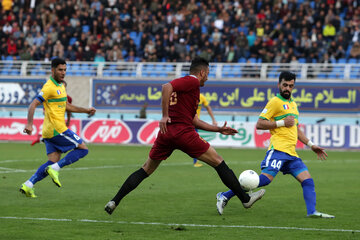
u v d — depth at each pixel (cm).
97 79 10219
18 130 9081
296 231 2408
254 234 2333
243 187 2736
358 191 3903
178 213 2878
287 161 2798
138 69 10069
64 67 3303
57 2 11794
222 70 9919
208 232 2367
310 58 9625
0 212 2836
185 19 10812
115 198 2561
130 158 6438
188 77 2520
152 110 9962
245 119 9625
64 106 3341
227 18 10669
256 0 10750
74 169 5203
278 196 3591
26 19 11650
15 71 10706
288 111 2777
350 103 9175
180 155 7038
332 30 9988
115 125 8769
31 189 3341
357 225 2572
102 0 11706
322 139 8138
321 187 4138
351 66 9325
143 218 2711
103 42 10738
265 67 9525
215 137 8525
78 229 2408
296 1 10612
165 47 10312
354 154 7512
